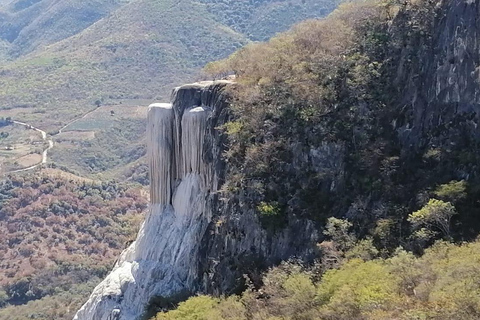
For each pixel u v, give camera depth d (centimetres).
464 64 5434
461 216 4894
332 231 5194
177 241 6438
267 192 5781
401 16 6072
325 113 5953
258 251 5672
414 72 5728
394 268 4325
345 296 4075
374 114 5816
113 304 6475
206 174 6388
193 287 6128
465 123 5356
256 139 6062
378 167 5538
